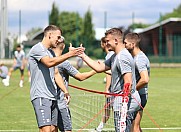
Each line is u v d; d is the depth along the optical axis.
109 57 7.95
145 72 8.09
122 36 7.27
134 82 7.38
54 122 7.70
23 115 14.00
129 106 7.36
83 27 61.28
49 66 7.07
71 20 62.38
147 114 14.49
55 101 7.41
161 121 13.02
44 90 7.23
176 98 19.92
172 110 15.66
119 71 7.19
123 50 7.21
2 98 18.78
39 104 7.18
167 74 39.38
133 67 7.30
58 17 55.97
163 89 24.80
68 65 8.55
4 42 44.72
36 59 7.20
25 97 19.27
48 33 7.28
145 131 11.31
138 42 8.34
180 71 42.78
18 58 24.41
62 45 8.45
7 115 13.98
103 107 8.64
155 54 59.50
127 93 6.87
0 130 11.25
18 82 27.59
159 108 16.20
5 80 24.97
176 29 62.56
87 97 12.77
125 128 6.99
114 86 7.29
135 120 8.31
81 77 8.61
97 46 52.47
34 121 12.78
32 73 7.28
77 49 7.08
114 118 7.25
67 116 8.40
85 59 7.80
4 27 44.72
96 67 7.72
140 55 8.23
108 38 7.25
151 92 22.91
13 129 11.43
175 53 53.44
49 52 7.46
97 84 26.75
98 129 8.87
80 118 10.83
